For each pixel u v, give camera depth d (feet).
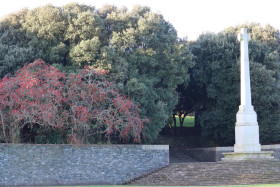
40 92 78.13
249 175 72.08
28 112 76.43
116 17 112.88
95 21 105.91
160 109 104.47
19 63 100.99
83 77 90.38
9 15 113.70
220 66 125.18
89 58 99.91
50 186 70.69
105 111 86.02
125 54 110.52
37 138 92.99
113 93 90.17
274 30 139.13
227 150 102.37
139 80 106.01
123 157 84.12
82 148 81.20
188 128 162.09
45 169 77.15
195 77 134.21
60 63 102.42
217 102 127.03
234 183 69.92
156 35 114.32
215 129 128.47
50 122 79.51
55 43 106.83
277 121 115.24
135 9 120.06
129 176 83.71
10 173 74.13
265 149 100.83
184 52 118.73
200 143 146.61
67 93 83.97
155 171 84.12
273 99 116.06
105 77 99.09
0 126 81.05
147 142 106.01
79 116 82.79
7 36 109.70
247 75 88.69
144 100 101.60
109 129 85.97
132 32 108.47
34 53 105.60
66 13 107.34
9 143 75.31
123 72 103.04
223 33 136.15
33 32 106.11
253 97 116.57
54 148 78.74
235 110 121.60
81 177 79.87
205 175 75.72
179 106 157.89
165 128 160.15
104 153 82.84
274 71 122.93
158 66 117.08
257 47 127.65
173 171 80.94
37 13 109.19
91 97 86.17
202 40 136.87
